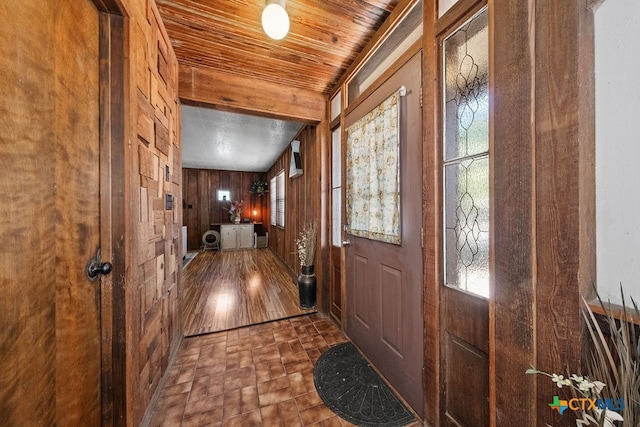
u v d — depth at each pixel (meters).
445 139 1.15
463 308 1.04
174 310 1.85
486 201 0.97
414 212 1.33
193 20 1.54
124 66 1.00
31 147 0.64
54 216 0.73
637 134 0.59
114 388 0.99
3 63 0.54
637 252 0.59
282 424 1.27
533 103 0.73
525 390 0.76
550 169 0.70
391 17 1.48
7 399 0.56
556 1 0.68
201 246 7.05
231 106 2.15
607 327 0.61
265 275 4.17
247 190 7.62
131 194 1.03
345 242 2.10
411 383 1.35
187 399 1.44
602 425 0.48
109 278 0.97
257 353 1.91
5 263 0.56
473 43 1.01
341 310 2.23
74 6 0.81
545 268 0.71
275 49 1.83
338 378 1.61
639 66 0.58
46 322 0.70
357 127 1.88
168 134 1.66
